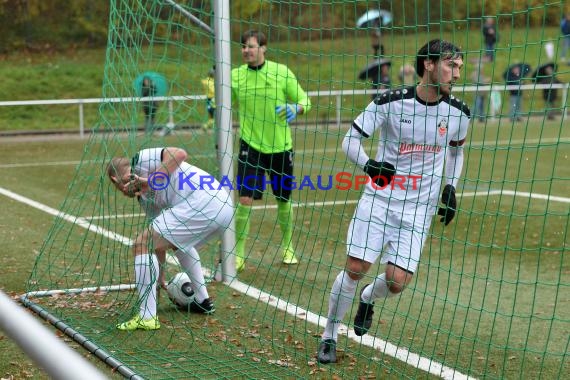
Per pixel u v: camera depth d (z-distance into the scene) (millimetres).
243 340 8227
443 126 7312
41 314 8875
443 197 7699
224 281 10688
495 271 11445
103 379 2180
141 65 10227
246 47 11352
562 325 8766
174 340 8188
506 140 29969
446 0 34000
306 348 7984
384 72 30969
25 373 7020
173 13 10945
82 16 48812
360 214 7578
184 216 8625
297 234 14125
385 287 7633
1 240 13047
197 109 13688
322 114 32500
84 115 38531
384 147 7520
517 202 17562
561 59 39469
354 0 8945
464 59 7426
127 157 9156
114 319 8812
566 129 33125
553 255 12469
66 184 19922
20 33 47688
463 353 7871
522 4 31047
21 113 38000
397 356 7762
